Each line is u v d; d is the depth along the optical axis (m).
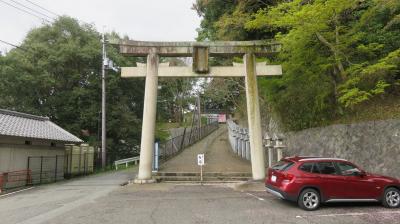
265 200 12.04
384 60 13.76
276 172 11.12
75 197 13.55
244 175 18.52
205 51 17.69
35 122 23.52
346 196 10.55
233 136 31.41
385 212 9.99
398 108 13.92
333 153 15.91
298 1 14.56
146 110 17.22
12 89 31.64
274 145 18.33
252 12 21.30
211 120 73.31
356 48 15.38
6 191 16.75
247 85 17.58
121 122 36.34
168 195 13.36
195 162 23.84
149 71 17.41
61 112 34.09
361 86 15.23
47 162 22.52
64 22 35.91
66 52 32.94
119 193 14.13
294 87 19.33
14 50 34.06
